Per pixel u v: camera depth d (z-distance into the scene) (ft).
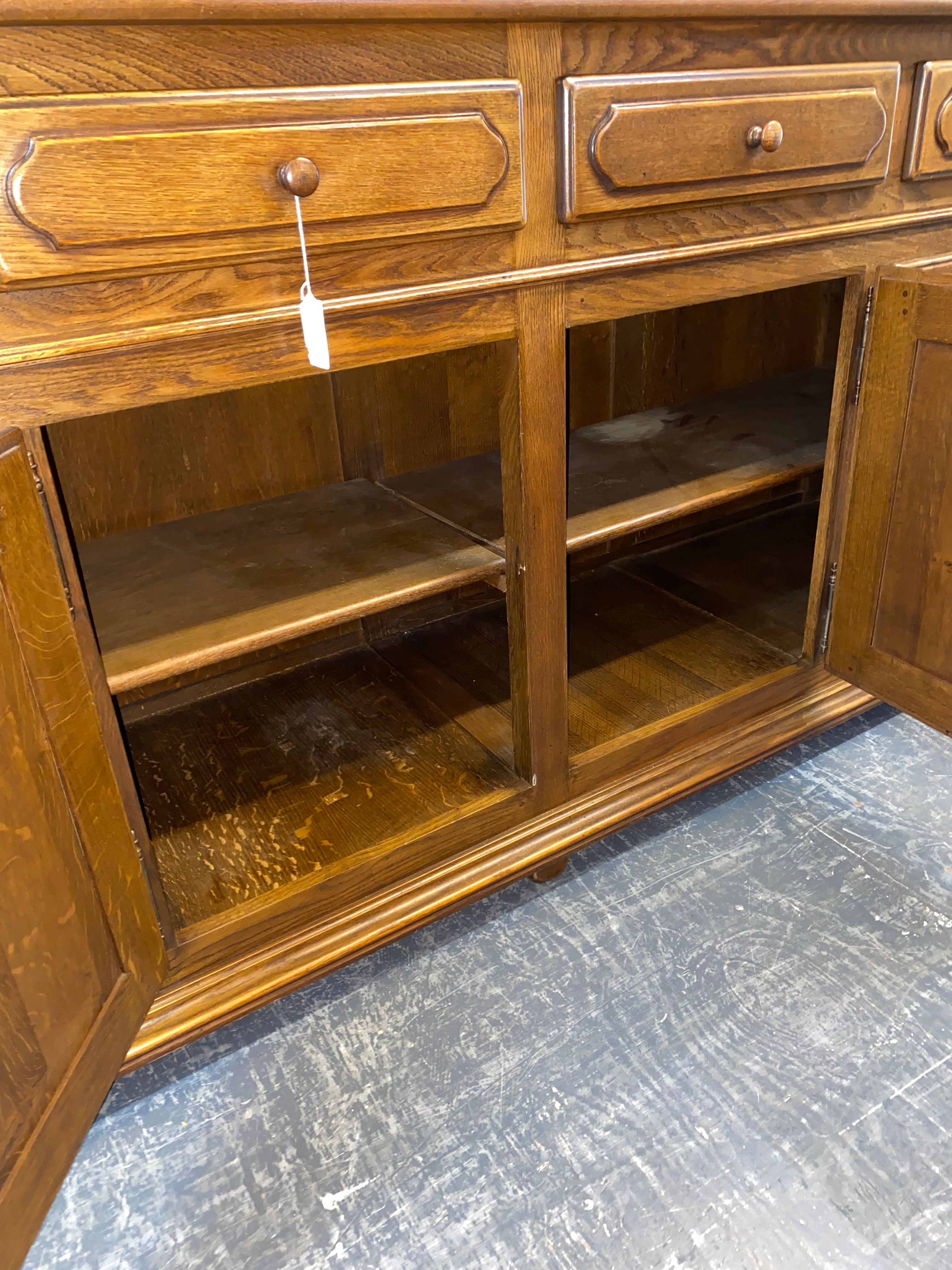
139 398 2.49
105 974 2.82
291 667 5.24
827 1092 3.17
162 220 2.31
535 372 3.16
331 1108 3.23
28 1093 2.40
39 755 2.43
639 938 3.84
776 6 3.00
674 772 4.30
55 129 2.12
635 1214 2.84
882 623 4.16
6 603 2.27
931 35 3.51
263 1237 2.85
